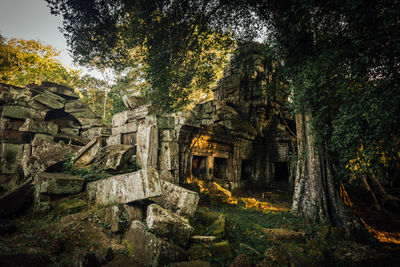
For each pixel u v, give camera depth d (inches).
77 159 305.3
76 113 522.9
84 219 190.4
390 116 137.1
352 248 205.6
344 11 170.2
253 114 686.5
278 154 647.8
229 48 411.2
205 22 349.7
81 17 301.4
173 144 331.3
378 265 176.2
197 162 486.3
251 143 636.1
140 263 147.5
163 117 343.6
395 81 133.3
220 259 164.7
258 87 676.1
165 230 166.6
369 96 145.1
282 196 527.2
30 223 192.4
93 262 133.3
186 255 159.9
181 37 364.5
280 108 738.8
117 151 303.1
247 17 336.2
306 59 234.8
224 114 591.2
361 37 149.2
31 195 231.9
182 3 322.3
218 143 492.1
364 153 176.1
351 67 159.0
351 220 260.5
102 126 516.7
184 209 219.0
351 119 163.6
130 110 376.2
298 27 206.5
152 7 317.1
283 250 193.5
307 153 308.2
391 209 422.6
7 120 366.0
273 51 285.3
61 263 135.6
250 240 215.0
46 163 269.6
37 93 471.8
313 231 254.2
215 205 340.5
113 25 328.8
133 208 203.9
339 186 303.0
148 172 196.5
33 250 145.5
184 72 435.2
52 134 397.4
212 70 501.7
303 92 239.8
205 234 198.4
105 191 226.7
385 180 571.2
